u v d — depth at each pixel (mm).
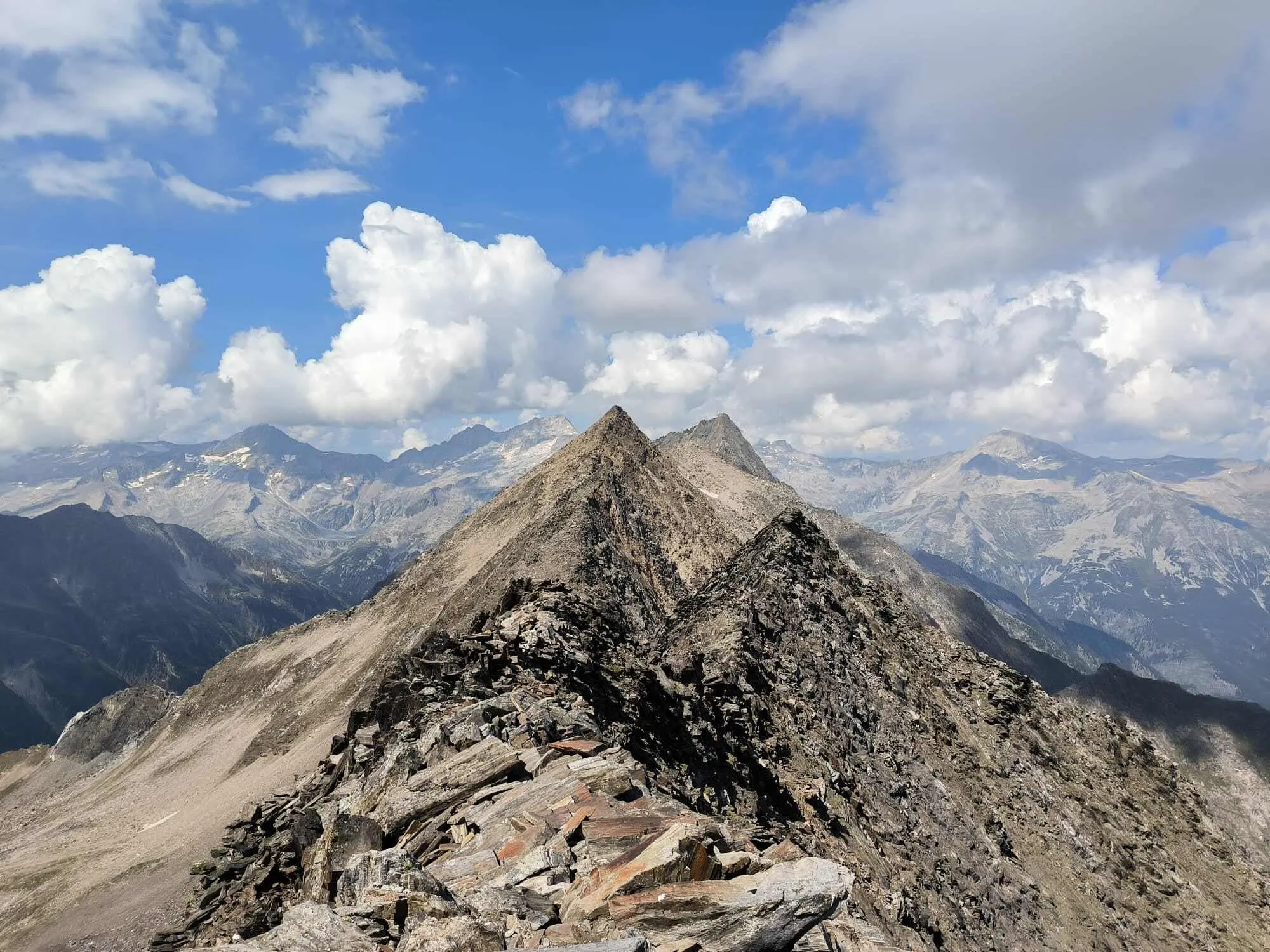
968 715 69875
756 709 46438
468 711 25375
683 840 13672
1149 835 68812
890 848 42875
